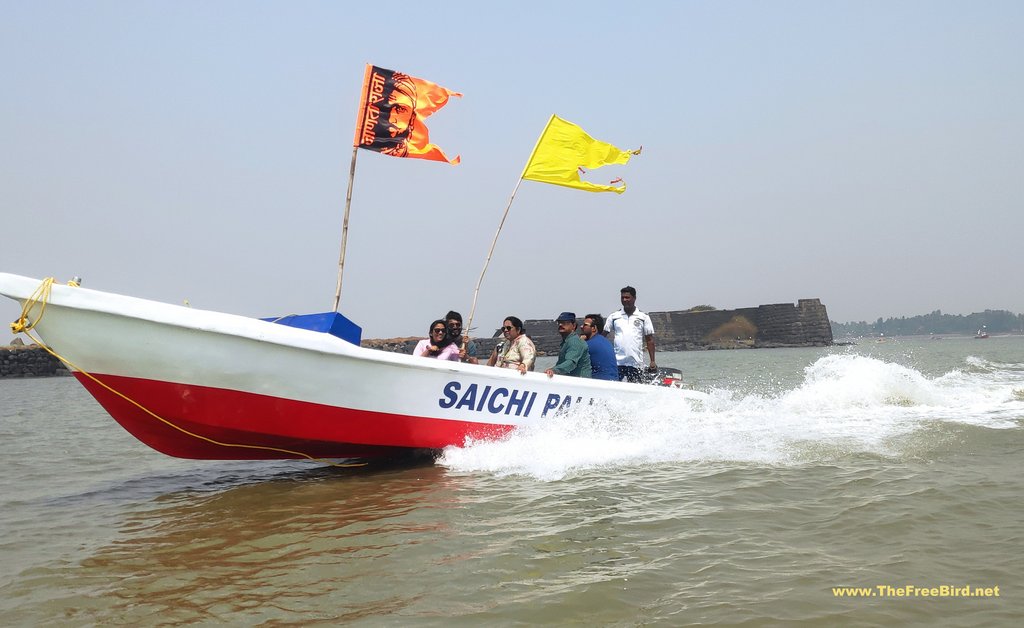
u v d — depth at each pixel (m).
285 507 4.79
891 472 4.91
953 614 2.67
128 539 4.14
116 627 2.85
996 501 4.09
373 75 7.01
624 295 8.53
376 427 6.01
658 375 8.39
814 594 2.88
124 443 8.56
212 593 3.18
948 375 14.11
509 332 7.28
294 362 5.52
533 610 2.82
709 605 2.80
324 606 2.97
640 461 5.73
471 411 6.34
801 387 8.82
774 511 4.07
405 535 3.93
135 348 5.14
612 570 3.23
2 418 12.23
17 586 3.35
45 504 5.20
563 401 6.87
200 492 5.52
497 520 4.16
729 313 97.69
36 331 4.96
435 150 7.23
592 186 8.24
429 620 2.77
